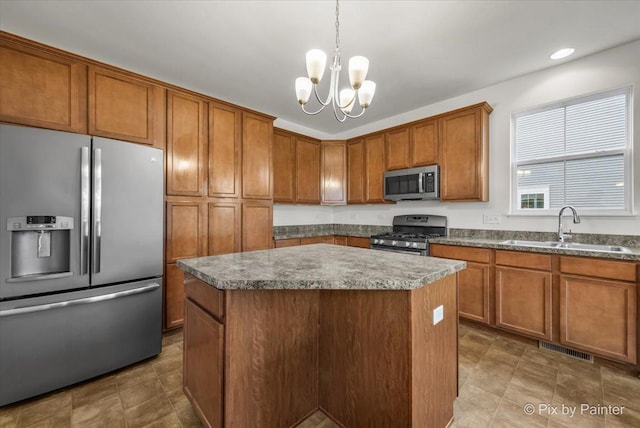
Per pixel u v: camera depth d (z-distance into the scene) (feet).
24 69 6.17
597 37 7.00
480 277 8.59
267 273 4.04
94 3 5.59
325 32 6.61
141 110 7.84
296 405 4.91
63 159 5.84
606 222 7.75
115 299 6.52
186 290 5.21
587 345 6.70
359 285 3.57
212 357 4.20
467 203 10.64
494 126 9.79
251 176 10.46
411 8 5.84
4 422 4.99
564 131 8.64
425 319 4.15
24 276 5.51
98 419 5.05
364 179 13.20
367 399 4.41
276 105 11.27
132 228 6.79
